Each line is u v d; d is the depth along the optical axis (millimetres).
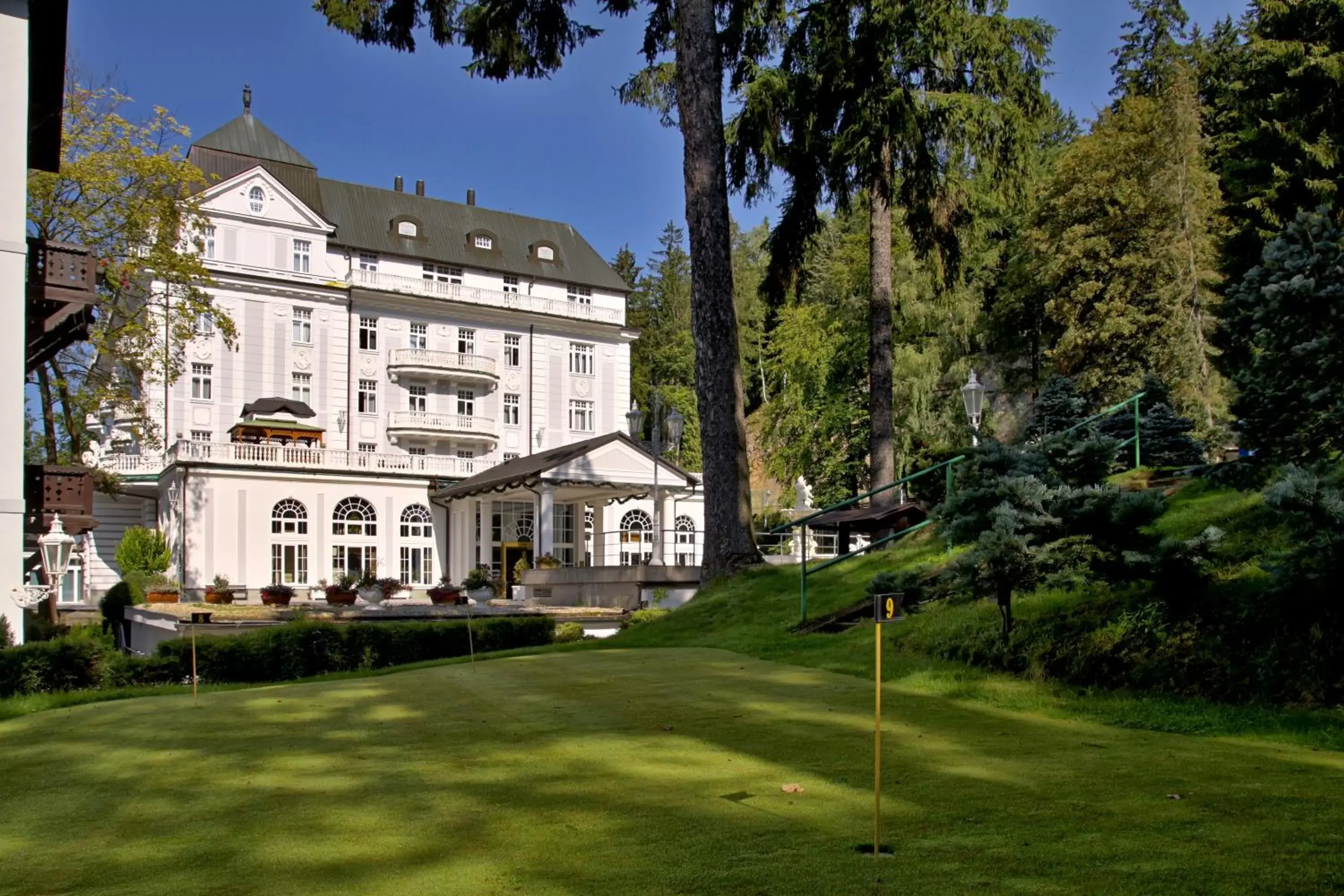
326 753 6445
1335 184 25875
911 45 18625
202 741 7113
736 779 5312
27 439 29547
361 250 48625
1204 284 33656
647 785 5223
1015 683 7930
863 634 10883
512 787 5289
